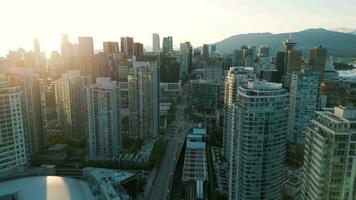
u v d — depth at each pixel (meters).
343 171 142.75
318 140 149.38
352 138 139.12
